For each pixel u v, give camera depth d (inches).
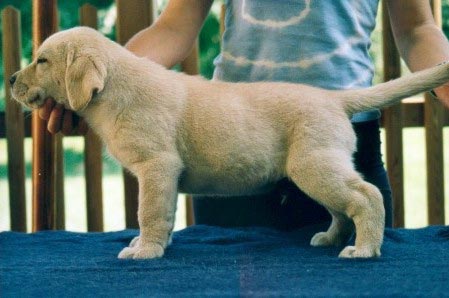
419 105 205.2
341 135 125.3
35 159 173.8
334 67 140.3
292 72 141.3
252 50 144.6
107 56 127.0
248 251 126.4
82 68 124.5
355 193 120.6
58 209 207.0
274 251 126.0
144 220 123.9
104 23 419.8
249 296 92.3
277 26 141.9
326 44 140.4
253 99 129.0
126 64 128.2
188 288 97.9
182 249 129.0
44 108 134.3
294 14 141.2
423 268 107.7
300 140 124.3
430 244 131.1
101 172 204.2
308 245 132.3
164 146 125.7
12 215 206.5
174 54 151.3
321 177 121.9
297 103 126.6
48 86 131.5
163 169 124.5
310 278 102.0
